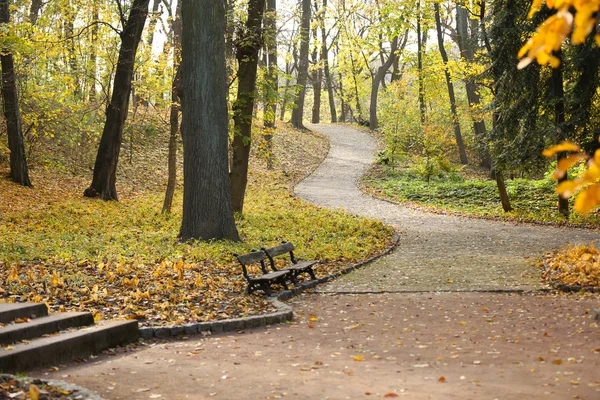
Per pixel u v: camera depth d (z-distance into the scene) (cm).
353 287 1288
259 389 599
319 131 5928
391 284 1314
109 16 2997
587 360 686
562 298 1110
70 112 3316
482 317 972
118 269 1230
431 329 897
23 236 1706
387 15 4428
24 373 645
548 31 225
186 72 1778
